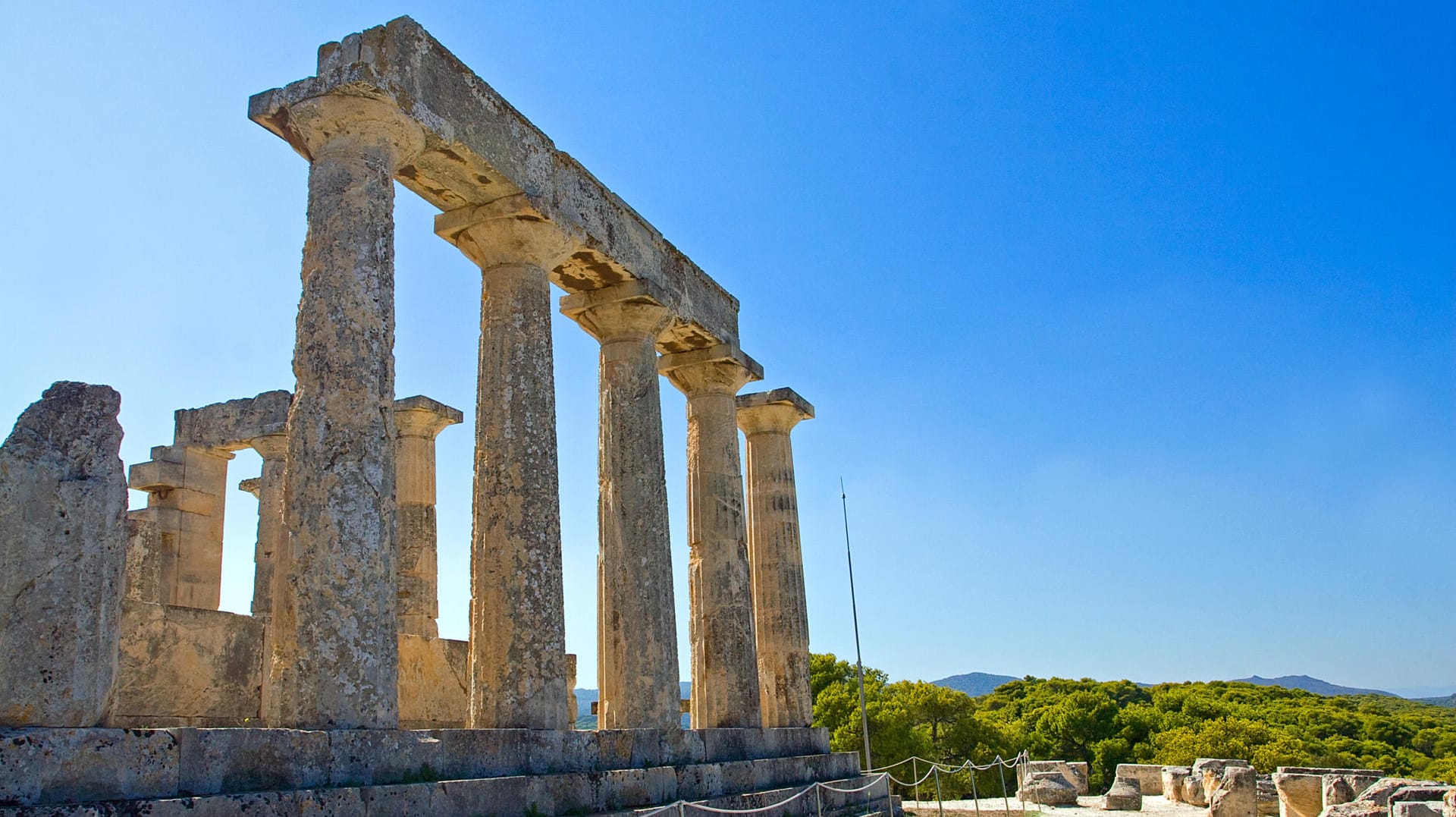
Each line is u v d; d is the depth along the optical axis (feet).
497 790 37.76
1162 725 215.10
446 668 58.03
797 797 56.65
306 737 31.35
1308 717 251.39
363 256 37.40
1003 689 334.44
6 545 25.67
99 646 26.63
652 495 57.00
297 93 38.40
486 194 48.26
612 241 56.24
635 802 46.24
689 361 68.59
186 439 77.61
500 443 46.80
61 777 24.47
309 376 36.04
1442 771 177.68
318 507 34.88
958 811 100.17
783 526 77.10
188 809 26.45
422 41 42.29
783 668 73.72
